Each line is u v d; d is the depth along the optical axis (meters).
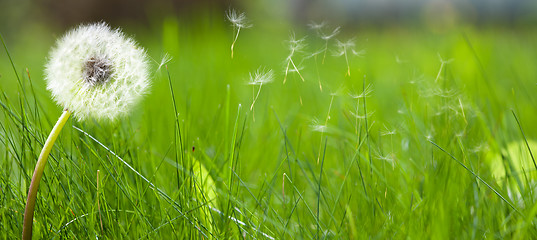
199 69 1.14
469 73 0.97
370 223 0.54
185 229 0.51
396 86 1.03
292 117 0.80
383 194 0.56
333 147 0.69
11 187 0.54
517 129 0.71
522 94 0.94
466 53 1.01
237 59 1.31
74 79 0.48
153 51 1.59
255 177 0.65
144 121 0.69
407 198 0.56
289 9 2.78
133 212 0.53
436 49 1.37
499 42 1.75
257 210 0.57
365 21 3.29
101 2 2.92
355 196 0.58
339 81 1.03
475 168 0.58
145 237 0.51
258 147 0.69
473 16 2.88
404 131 0.66
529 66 1.23
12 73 1.26
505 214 0.54
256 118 0.84
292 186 0.55
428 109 0.70
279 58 1.41
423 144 0.64
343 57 1.38
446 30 1.88
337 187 0.59
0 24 2.72
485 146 0.60
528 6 3.21
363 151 0.62
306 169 0.64
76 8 2.92
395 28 2.95
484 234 0.51
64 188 0.54
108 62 0.48
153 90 0.87
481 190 0.54
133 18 2.95
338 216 0.56
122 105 0.48
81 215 0.52
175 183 0.58
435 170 0.57
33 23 2.82
